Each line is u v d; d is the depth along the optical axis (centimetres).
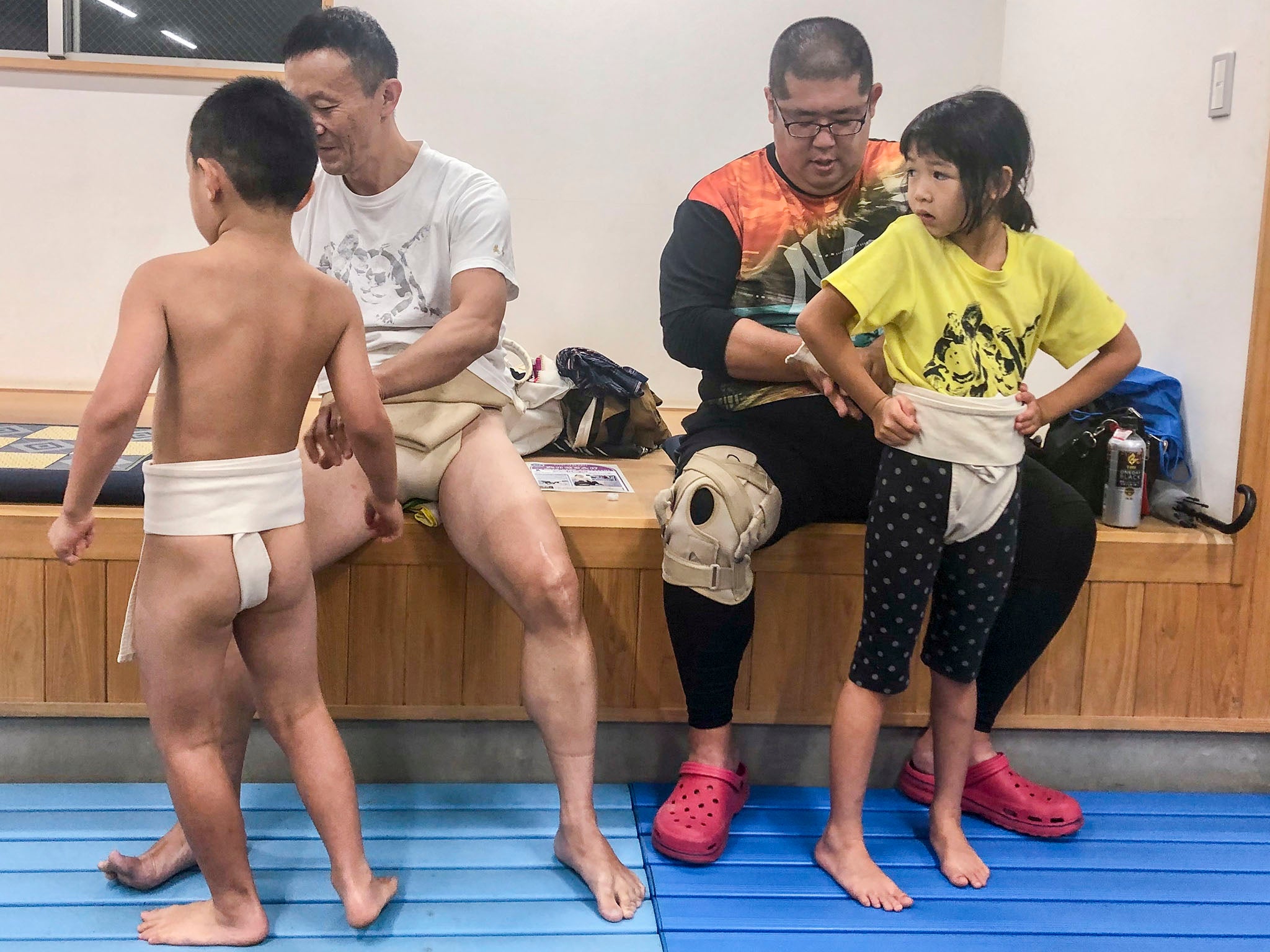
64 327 332
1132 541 192
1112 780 200
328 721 148
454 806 182
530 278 339
